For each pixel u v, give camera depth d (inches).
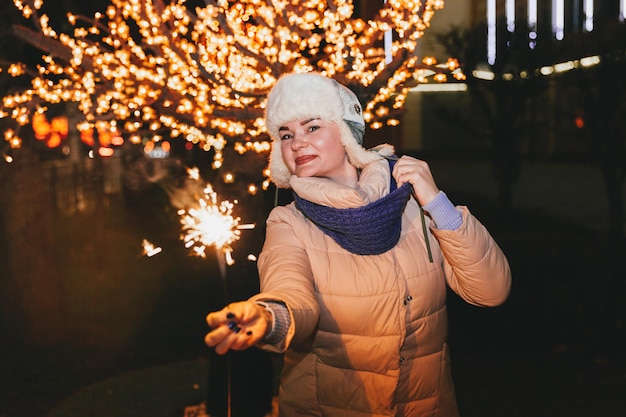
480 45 602.9
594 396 230.1
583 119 400.2
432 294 99.7
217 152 168.2
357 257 96.7
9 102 169.2
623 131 376.5
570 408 222.1
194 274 405.7
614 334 277.9
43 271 289.1
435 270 100.3
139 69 157.1
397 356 96.5
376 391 97.5
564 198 764.0
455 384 246.5
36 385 242.8
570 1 539.8
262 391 197.9
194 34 155.7
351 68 158.1
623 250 354.6
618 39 380.8
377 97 161.6
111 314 327.0
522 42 581.9
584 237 521.7
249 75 155.3
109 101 167.5
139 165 518.9
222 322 67.2
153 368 253.8
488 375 254.2
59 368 258.5
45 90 163.6
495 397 233.5
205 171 295.9
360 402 98.0
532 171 980.6
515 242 516.4
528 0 583.5
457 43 607.5
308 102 95.7
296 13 153.4
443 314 103.1
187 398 223.0
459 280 99.3
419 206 103.3
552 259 384.8
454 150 1026.7
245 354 195.6
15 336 285.7
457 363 269.0
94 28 162.9
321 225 95.3
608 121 377.7
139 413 212.5
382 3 188.2
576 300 301.9
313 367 100.0
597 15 401.1
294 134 98.0
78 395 229.3
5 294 287.7
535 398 231.0
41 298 288.7
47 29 164.2
